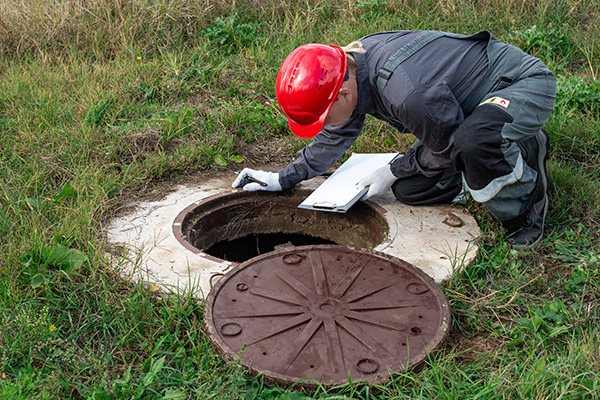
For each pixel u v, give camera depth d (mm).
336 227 3742
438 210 3480
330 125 3229
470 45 2955
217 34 5578
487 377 2336
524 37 5234
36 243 2877
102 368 2295
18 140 4090
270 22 5910
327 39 5500
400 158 3455
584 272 2904
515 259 3068
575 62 5207
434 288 2656
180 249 3082
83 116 4406
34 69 5125
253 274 2764
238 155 4223
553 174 3695
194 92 4887
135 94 4797
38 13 5723
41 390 2203
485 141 2783
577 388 2191
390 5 5914
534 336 2539
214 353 2416
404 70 2775
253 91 4949
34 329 2451
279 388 2223
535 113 2914
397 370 2260
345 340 2398
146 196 3639
